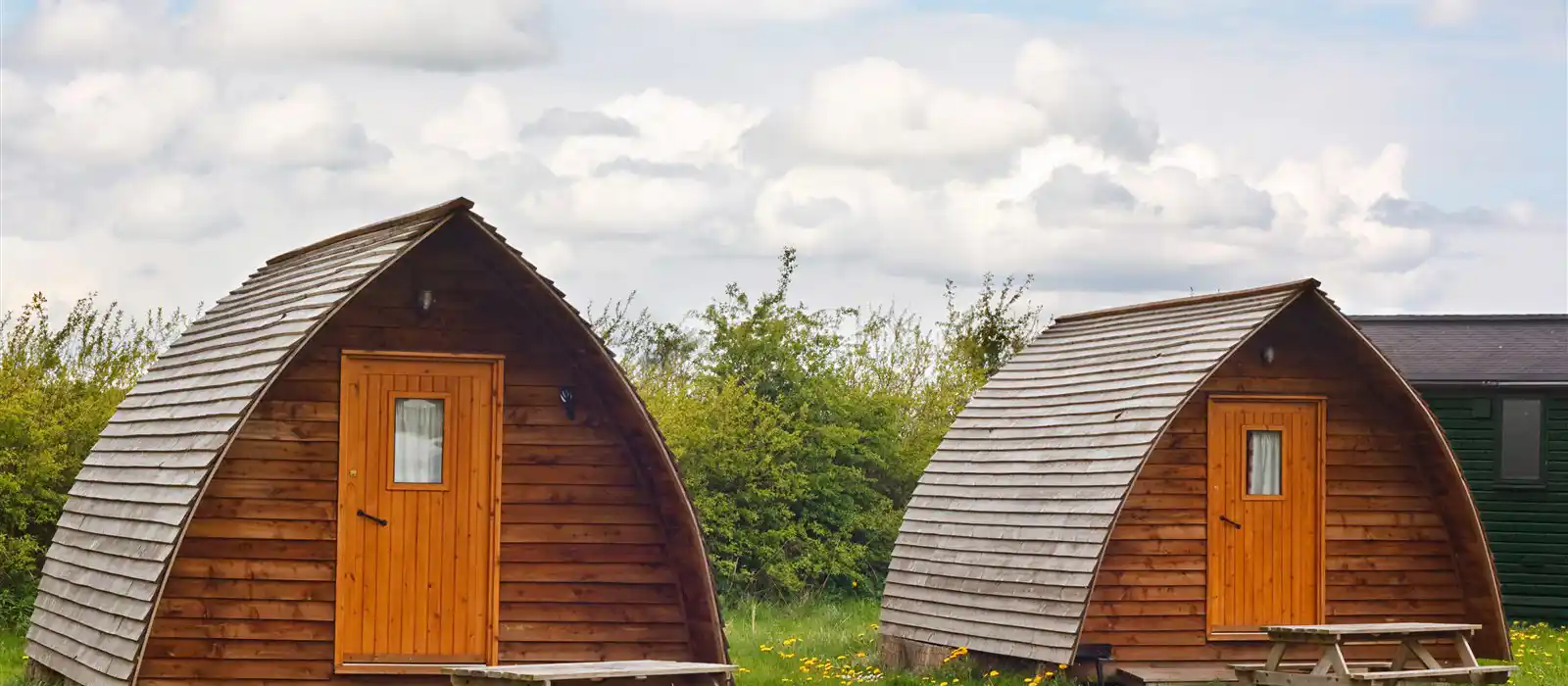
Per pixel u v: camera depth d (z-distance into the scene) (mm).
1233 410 17250
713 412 24344
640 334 27875
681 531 13312
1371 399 17844
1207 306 17516
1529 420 25203
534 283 12688
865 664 18062
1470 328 28312
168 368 14750
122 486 13758
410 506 12914
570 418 13320
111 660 12133
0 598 18781
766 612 23109
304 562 12648
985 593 16984
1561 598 24750
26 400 19172
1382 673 14328
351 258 12977
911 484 26703
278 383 12680
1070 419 17453
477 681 11234
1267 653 17047
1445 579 18031
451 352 13023
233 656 12445
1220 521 17062
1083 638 16344
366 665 12672
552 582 13188
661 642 13406
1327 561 17531
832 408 25625
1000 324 29516
